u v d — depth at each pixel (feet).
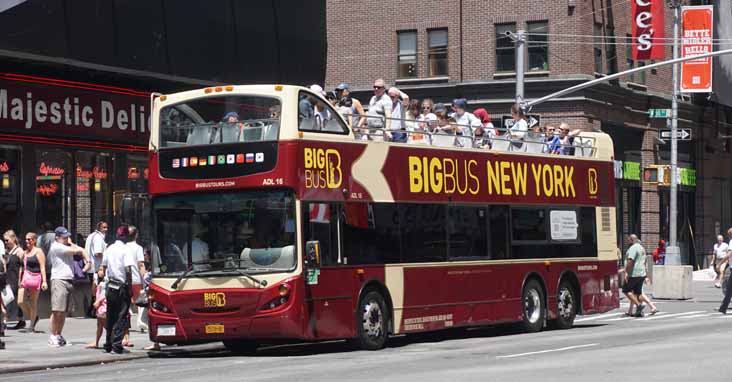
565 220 151.84
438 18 283.38
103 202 165.37
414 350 119.14
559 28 273.54
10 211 152.76
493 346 121.60
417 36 285.23
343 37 291.17
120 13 163.84
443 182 132.05
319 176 115.34
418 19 285.02
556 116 273.13
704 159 345.31
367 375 90.63
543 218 147.84
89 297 163.22
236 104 115.65
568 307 151.74
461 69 281.54
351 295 118.21
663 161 315.78
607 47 286.25
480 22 279.69
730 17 344.49
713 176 352.69
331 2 292.61
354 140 120.37
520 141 146.10
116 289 120.67
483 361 102.01
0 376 102.32
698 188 343.05
